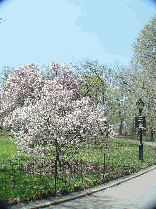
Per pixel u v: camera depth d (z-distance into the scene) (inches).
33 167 445.7
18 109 499.2
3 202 250.2
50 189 309.7
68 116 443.8
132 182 401.4
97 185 362.3
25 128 461.7
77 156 599.5
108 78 1364.4
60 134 430.9
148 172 512.4
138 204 269.6
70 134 473.4
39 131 421.4
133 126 1373.0
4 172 395.5
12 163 473.4
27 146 427.8
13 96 996.6
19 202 258.1
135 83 1111.6
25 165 446.9
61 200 275.7
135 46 1056.2
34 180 353.7
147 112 1050.7
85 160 560.7
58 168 449.1
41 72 1094.4
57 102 475.2
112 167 504.4
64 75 965.2
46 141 442.9
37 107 461.1
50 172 413.7
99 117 528.4
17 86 984.3
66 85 940.6
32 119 438.9
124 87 1339.8
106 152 740.0
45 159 506.3
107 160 595.8
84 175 409.4
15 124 500.4
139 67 1076.5
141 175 474.0
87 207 255.3
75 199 289.0
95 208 251.9
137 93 1102.4
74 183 352.2
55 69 981.8
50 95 493.4
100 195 310.2
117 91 1411.2
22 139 426.3
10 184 325.7
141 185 376.8
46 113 436.8
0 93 1105.4
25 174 390.3
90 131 487.5
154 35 1006.4
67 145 461.1
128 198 295.6
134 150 892.0
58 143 446.9
